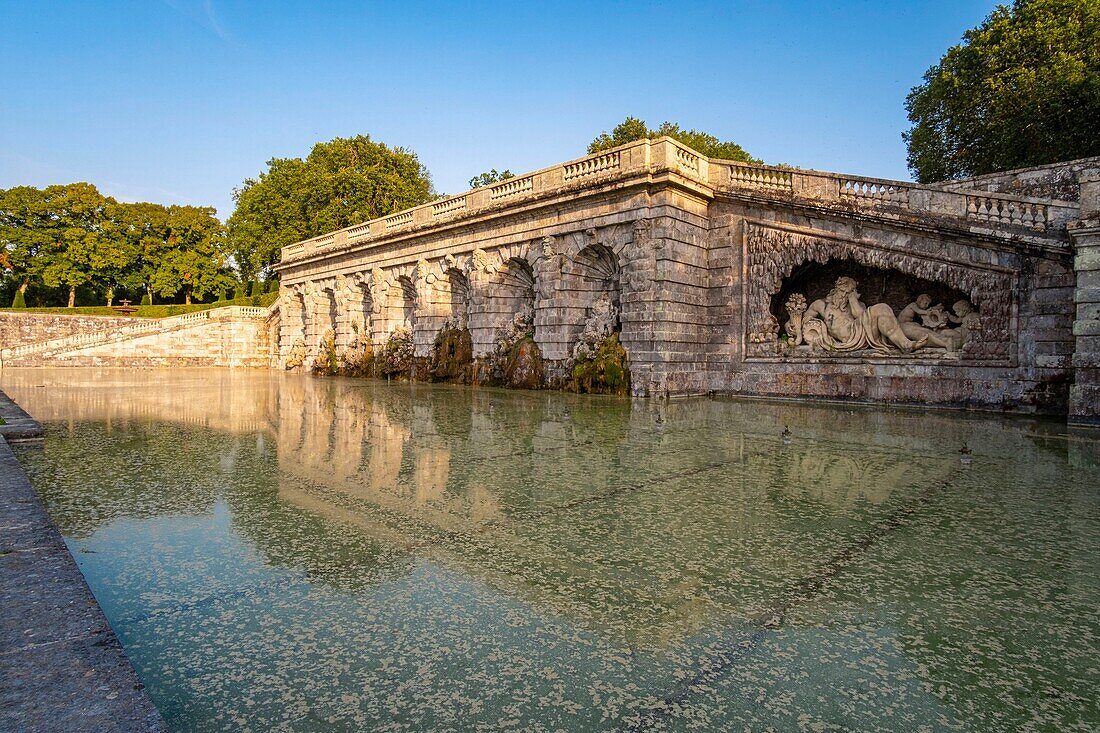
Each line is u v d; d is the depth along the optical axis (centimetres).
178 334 4322
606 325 2088
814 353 1817
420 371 2762
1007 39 2522
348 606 407
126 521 580
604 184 1977
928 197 1575
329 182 4641
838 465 838
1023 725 286
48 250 5900
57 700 241
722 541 534
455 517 597
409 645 358
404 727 281
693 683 322
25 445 975
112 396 1848
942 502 657
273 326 4475
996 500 665
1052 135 2442
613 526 573
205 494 677
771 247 1894
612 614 399
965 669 337
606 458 883
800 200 1792
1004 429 1185
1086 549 517
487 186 2442
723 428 1191
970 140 2788
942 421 1309
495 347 2428
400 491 693
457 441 1026
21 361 3831
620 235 1995
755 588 439
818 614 401
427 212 2756
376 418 1335
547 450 944
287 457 882
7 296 6319
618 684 320
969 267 1527
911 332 1652
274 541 529
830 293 1812
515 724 284
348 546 518
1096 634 376
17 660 270
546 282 2208
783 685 321
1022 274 1452
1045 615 400
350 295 3347
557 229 2170
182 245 6397
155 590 429
